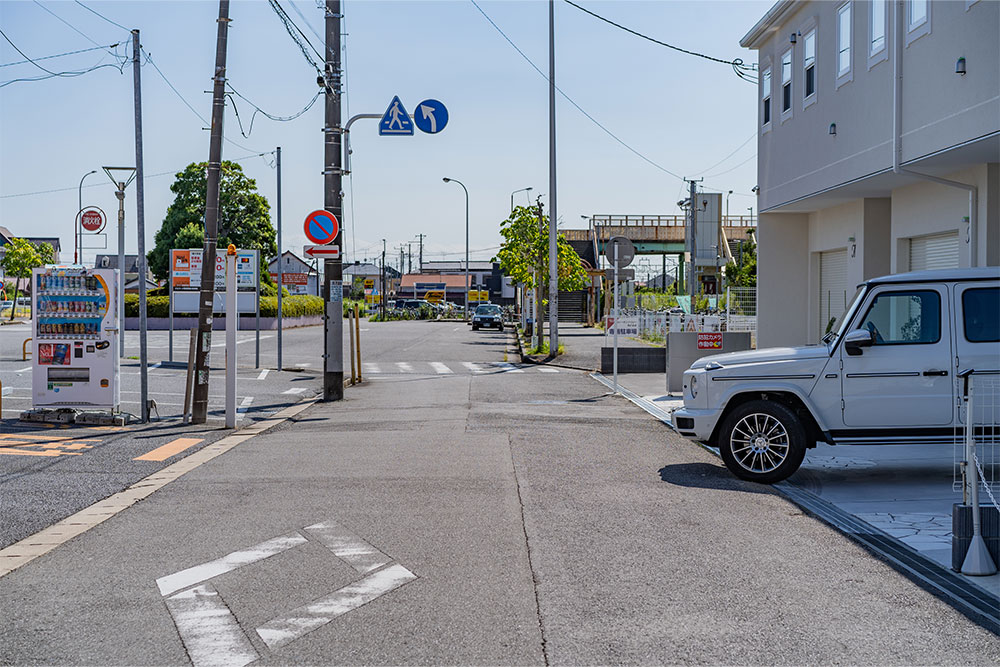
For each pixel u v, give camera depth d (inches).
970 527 248.5
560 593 226.1
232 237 2493.8
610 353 948.6
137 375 857.5
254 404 678.5
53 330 561.9
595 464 409.1
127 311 2096.5
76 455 443.2
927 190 625.6
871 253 737.6
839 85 658.2
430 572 243.8
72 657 186.2
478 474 383.2
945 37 501.0
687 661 183.5
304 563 253.0
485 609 214.4
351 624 204.7
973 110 474.0
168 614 212.1
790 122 773.3
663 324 1320.1
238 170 2518.5
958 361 362.6
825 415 367.6
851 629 202.2
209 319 569.6
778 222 885.8
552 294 1149.1
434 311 3361.2
